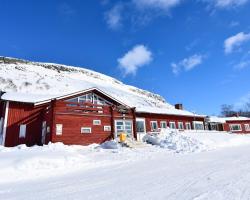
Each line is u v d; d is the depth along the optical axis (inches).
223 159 431.8
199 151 647.8
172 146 745.6
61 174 353.4
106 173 337.1
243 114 3373.5
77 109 836.0
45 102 892.0
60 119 788.0
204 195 192.5
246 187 210.2
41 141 876.0
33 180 317.7
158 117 1160.2
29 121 874.1
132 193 212.2
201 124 1386.6
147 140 891.4
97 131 855.7
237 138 1008.9
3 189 267.4
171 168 349.1
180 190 213.3
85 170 379.6
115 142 759.1
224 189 207.8
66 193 229.1
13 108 851.4
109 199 197.6
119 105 997.2
